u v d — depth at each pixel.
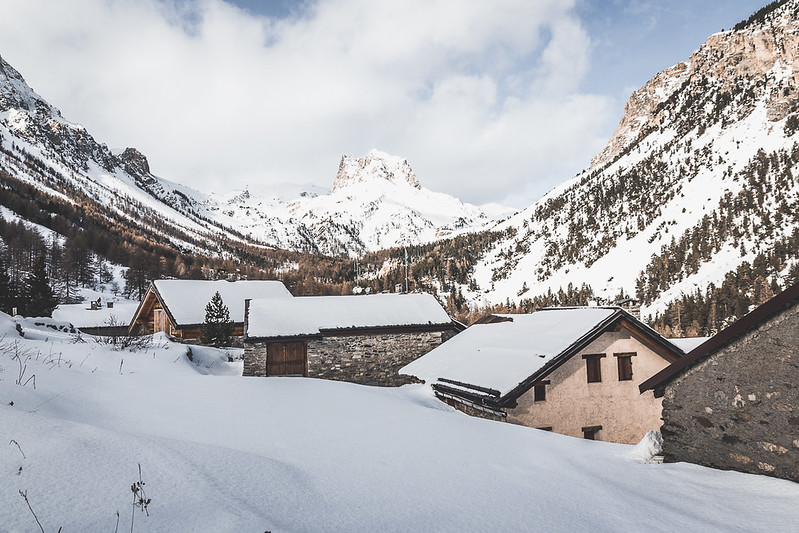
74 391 8.32
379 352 23.70
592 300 133.88
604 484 6.34
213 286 37.12
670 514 5.33
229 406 9.23
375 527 4.43
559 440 8.65
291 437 7.49
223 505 4.15
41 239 105.69
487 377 14.58
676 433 7.95
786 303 6.28
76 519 3.56
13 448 4.59
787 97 178.88
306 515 4.49
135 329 38.09
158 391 9.75
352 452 6.95
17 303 36.53
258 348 22.36
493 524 4.74
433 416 9.96
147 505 3.93
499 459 7.21
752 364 6.79
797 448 6.19
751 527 4.98
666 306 110.44
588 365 14.86
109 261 122.38
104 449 5.08
